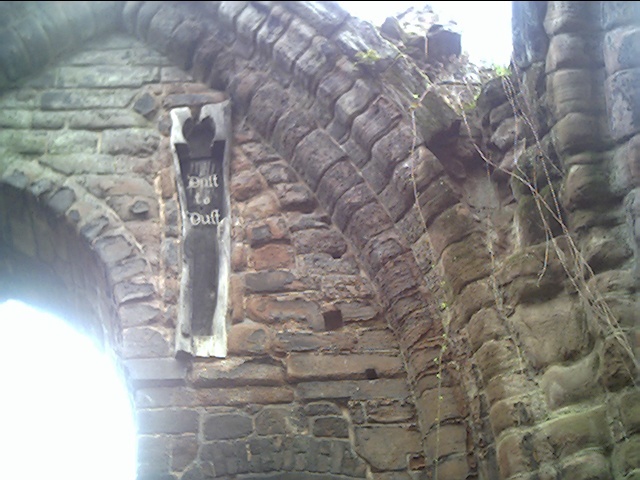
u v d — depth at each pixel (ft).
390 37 31.58
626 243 24.11
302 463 26.23
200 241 29.94
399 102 29.78
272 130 31.78
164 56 34.01
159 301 28.99
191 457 26.32
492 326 25.44
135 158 31.76
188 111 32.24
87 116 32.50
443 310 27.22
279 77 32.19
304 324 28.53
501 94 28.45
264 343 28.17
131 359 27.86
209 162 31.42
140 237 30.17
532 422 23.68
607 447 22.44
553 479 22.66
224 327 28.40
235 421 26.91
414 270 28.19
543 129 26.37
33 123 32.24
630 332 22.95
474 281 26.40
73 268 31.12
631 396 22.36
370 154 29.89
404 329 27.84
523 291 25.17
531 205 25.93
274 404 27.22
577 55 26.00
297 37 31.73
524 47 27.20
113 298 29.30
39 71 33.50
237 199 30.96
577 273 24.49
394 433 26.63
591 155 25.16
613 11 25.99
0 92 32.86
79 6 33.96
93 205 30.68
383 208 29.45
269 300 28.96
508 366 24.72
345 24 31.42
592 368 23.41
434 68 31.01
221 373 27.66
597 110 25.58
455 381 26.43
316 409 27.12
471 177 28.48
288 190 30.94
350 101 30.37
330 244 29.86
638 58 25.21
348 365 27.76
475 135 28.73
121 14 34.58
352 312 28.63
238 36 33.12
